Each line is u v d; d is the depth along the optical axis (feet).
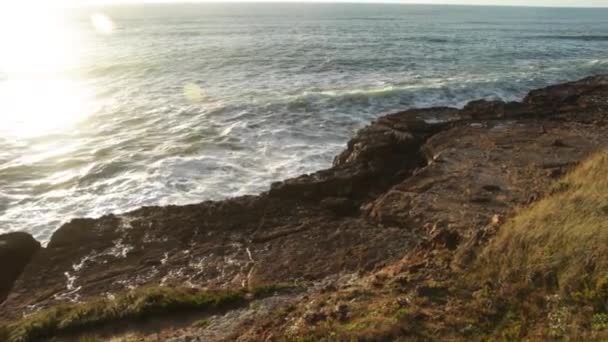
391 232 39.32
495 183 45.32
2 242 39.50
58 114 85.40
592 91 88.53
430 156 55.62
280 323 24.50
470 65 138.00
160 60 142.00
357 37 219.41
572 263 22.47
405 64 137.69
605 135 59.62
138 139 70.69
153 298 29.22
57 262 38.27
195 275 35.50
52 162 62.69
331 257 36.32
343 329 21.59
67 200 52.29
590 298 20.33
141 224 43.34
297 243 38.99
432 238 32.01
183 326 26.91
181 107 87.04
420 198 42.93
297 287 30.96
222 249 38.99
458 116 71.61
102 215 48.78
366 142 58.65
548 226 25.70
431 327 20.99
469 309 22.12
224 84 107.55
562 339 18.72
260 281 33.58
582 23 403.13
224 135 71.10
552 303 21.09
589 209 26.40
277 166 60.64
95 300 31.40
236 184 55.62
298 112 81.92
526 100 85.35
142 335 26.05
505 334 19.94
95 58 150.61
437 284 24.70
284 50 164.55
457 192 43.75
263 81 110.83
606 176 31.91
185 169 59.26
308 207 45.80
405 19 397.60
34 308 32.78
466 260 26.91
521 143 57.06
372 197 47.91
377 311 22.85
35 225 47.21
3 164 61.98
